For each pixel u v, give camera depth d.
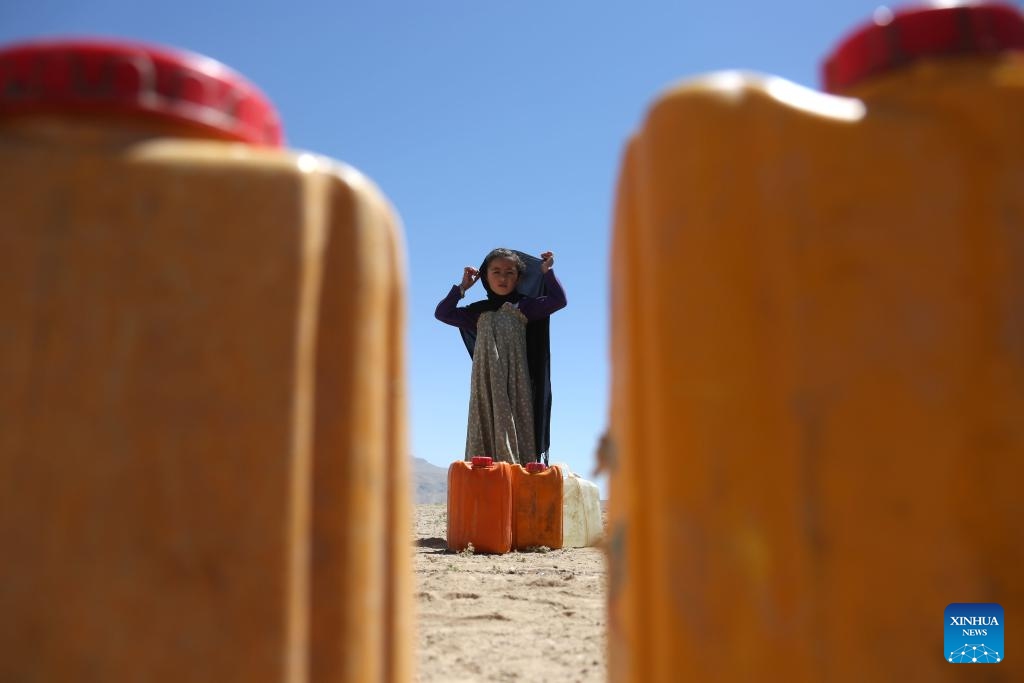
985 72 1.20
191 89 1.28
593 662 3.17
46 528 1.12
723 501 1.14
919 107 1.20
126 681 1.11
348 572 1.23
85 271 1.16
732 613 1.12
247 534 1.15
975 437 1.11
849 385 1.12
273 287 1.19
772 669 1.10
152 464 1.14
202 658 1.12
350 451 1.25
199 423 1.15
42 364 1.14
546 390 9.73
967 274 1.13
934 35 1.23
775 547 1.12
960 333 1.12
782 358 1.14
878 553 1.10
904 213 1.14
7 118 1.23
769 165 1.17
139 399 1.15
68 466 1.13
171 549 1.13
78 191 1.18
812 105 1.19
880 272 1.13
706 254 1.17
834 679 1.09
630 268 1.41
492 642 3.51
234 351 1.17
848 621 1.10
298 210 1.21
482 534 7.20
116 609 1.12
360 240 1.30
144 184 1.19
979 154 1.16
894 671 1.08
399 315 1.45
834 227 1.15
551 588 4.93
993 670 1.08
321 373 1.25
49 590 1.11
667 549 1.17
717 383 1.15
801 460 1.12
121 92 1.22
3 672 1.10
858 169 1.16
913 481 1.10
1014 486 1.10
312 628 1.20
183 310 1.17
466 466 7.34
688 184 1.19
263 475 1.16
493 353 9.23
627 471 1.37
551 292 9.55
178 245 1.18
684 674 1.14
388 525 1.38
